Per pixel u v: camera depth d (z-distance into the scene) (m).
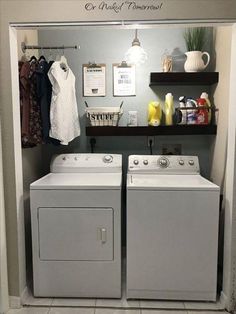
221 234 2.27
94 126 2.57
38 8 1.82
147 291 2.05
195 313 1.94
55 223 2.01
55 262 2.05
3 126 1.89
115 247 2.03
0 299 1.91
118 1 1.81
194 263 2.00
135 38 2.54
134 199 1.96
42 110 2.30
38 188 1.99
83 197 1.99
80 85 2.75
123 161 2.82
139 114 2.75
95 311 1.96
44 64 2.31
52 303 2.04
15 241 1.97
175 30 2.66
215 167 2.53
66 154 2.61
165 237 1.98
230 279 1.95
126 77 2.72
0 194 1.89
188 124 2.53
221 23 1.83
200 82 2.50
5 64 1.85
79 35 2.70
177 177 2.33
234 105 1.87
